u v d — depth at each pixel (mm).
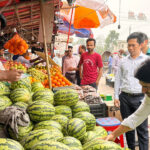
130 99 3590
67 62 7562
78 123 1910
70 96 2471
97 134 2133
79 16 8008
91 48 5348
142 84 1597
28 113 2012
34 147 1346
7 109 1883
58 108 2361
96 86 5609
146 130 3484
